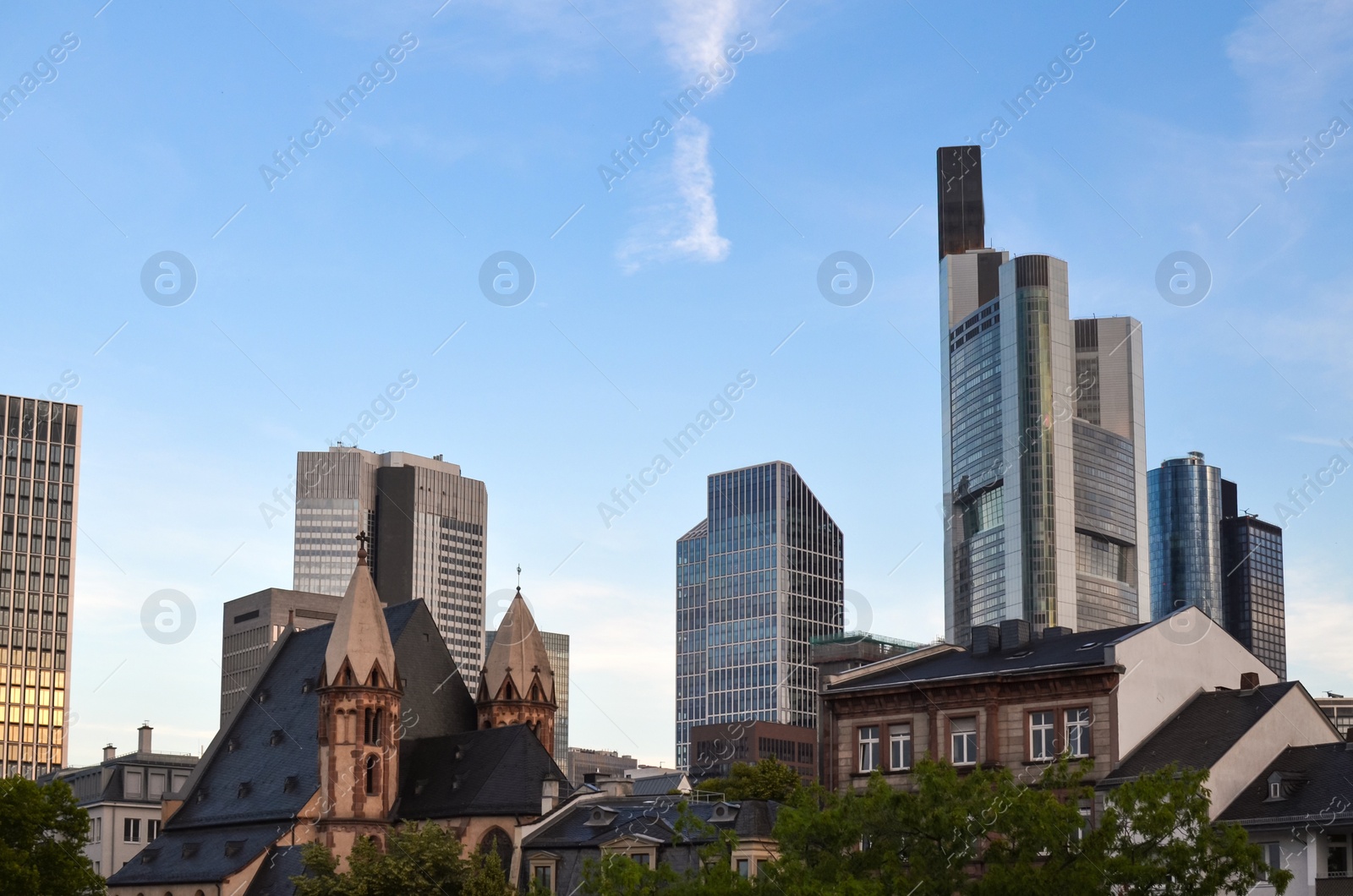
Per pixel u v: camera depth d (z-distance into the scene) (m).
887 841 78.69
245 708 173.25
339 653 151.88
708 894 79.50
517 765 144.38
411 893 124.06
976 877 97.06
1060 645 110.31
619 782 141.88
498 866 120.31
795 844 80.00
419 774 153.50
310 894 127.69
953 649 118.25
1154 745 102.44
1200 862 76.38
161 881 157.12
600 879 86.81
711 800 131.25
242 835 155.12
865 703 110.81
